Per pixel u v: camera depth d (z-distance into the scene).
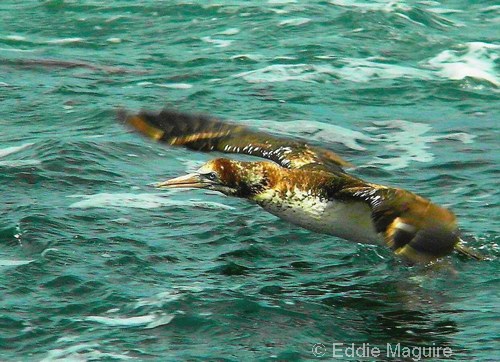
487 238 16.42
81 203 17.98
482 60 27.92
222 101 24.81
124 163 20.30
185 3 32.81
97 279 14.98
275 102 24.72
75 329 13.66
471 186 19.06
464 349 13.21
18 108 24.12
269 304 14.33
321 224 13.68
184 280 15.11
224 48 29.06
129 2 33.16
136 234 16.67
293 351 13.14
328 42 29.25
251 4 32.84
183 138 13.27
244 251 16.16
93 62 28.03
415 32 30.22
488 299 14.49
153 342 13.34
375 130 22.91
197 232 16.83
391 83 26.17
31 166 19.53
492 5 33.38
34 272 15.13
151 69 27.47
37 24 31.53
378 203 11.36
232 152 13.47
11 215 17.22
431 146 21.67
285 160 13.89
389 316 14.11
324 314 14.14
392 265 15.61
